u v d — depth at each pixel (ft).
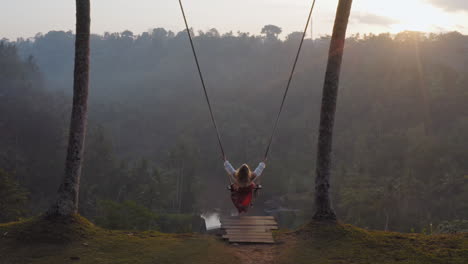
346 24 28.58
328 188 29.09
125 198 297.12
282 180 372.58
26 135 419.13
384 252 24.81
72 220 27.71
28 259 23.59
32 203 313.12
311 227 28.25
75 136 28.30
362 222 231.09
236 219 30.14
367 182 295.28
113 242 26.45
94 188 305.73
